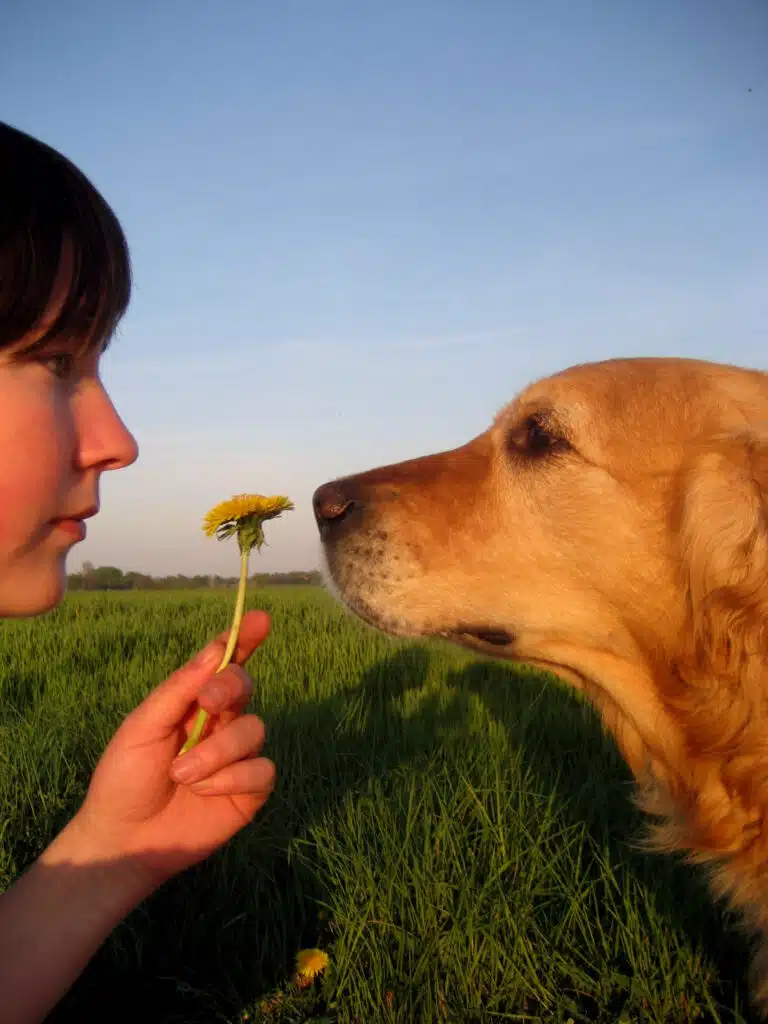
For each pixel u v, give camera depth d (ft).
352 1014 1.85
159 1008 1.91
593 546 2.10
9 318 1.01
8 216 1.02
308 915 2.21
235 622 1.24
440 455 2.51
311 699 4.25
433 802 2.62
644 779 2.22
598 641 2.14
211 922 2.15
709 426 2.04
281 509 1.24
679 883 2.21
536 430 2.22
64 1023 1.86
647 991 1.85
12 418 1.03
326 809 2.64
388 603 2.30
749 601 1.81
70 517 1.16
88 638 6.42
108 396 1.21
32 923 1.16
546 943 1.99
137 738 1.22
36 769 3.01
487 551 2.24
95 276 1.12
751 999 1.87
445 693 4.32
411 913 2.08
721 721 1.87
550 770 2.93
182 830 1.26
